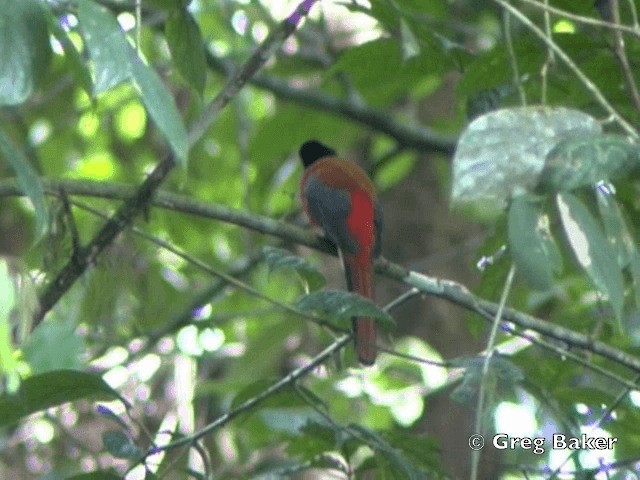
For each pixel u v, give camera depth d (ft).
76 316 34.63
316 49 60.18
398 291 54.39
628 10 34.94
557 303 47.42
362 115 56.95
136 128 70.18
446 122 61.93
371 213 35.86
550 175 20.72
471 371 28.68
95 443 46.65
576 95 36.76
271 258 30.30
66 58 24.68
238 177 66.90
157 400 49.19
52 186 30.09
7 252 63.93
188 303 52.49
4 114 56.95
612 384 37.45
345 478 36.58
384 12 35.68
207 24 65.10
